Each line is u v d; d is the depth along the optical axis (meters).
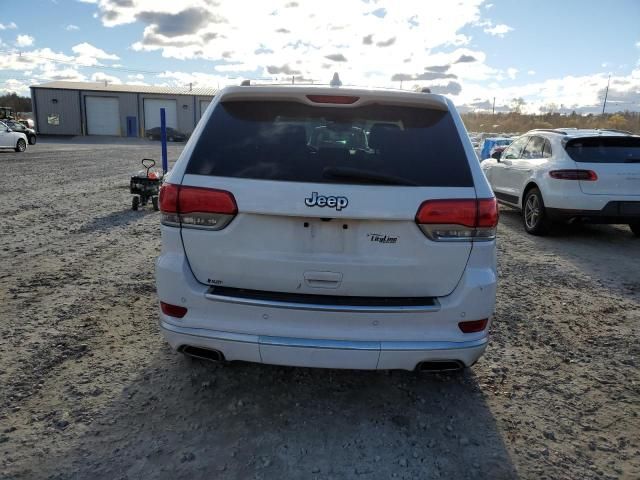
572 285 5.51
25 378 3.22
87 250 6.39
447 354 2.62
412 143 2.68
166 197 2.66
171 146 41.81
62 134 55.41
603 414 3.04
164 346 3.74
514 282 5.58
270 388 3.20
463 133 2.74
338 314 2.56
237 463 2.51
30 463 2.45
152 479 2.38
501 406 3.09
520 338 4.09
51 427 2.74
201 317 2.67
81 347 3.66
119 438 2.67
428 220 2.53
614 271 6.11
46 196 10.93
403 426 2.86
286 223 2.55
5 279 5.14
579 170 7.28
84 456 2.52
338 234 2.55
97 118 56.12
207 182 2.60
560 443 2.75
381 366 2.62
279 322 2.60
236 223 2.57
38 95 54.25
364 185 2.52
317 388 3.22
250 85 2.86
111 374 3.31
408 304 2.59
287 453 2.59
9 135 25.55
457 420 2.93
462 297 2.60
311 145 2.66
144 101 56.53
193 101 57.38
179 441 2.66
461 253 2.59
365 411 2.99
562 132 8.06
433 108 2.81
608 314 4.66
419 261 2.57
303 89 2.74
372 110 2.78
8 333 3.86
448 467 2.53
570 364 3.67
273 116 2.76
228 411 2.94
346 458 2.57
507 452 2.66
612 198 7.16
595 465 2.58
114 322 4.14
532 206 8.16
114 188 12.55
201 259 2.66
